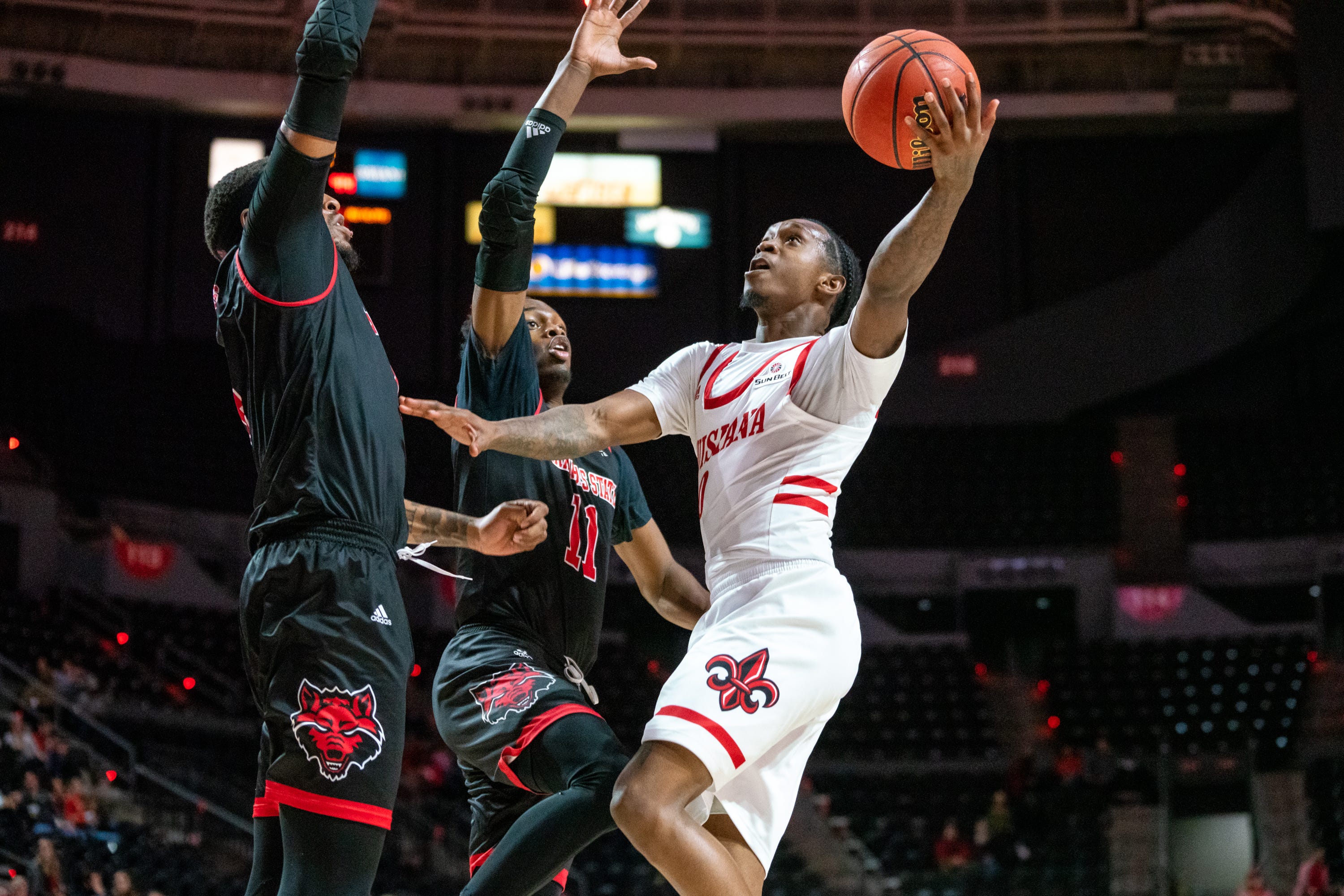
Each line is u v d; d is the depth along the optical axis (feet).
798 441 10.14
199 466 60.34
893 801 53.01
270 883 9.14
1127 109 67.92
